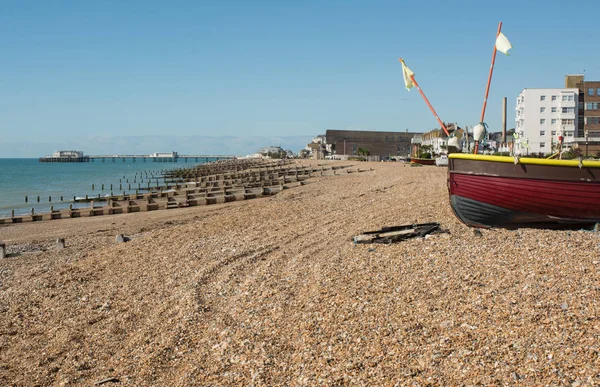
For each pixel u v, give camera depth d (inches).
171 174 3668.8
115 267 595.5
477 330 300.5
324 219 837.2
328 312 362.0
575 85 3437.5
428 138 4188.0
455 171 633.0
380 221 741.3
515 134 722.2
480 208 632.4
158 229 971.9
